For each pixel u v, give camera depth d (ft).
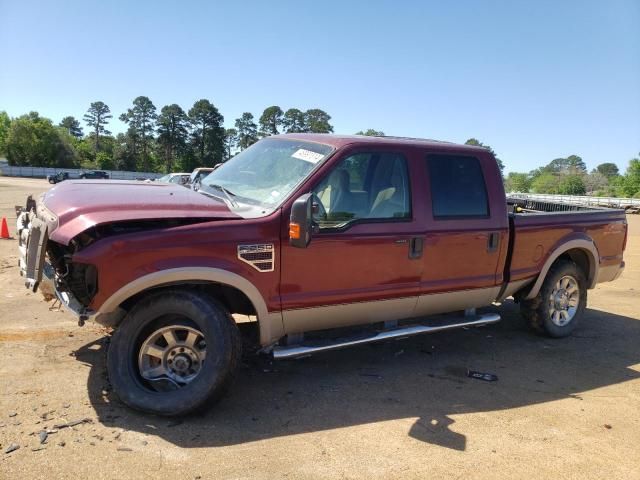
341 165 14.29
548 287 19.43
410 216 15.30
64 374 13.99
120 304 12.22
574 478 10.87
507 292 18.15
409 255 15.21
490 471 10.89
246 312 14.02
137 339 12.28
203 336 12.17
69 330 17.53
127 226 11.92
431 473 10.65
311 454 11.04
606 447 12.21
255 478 10.05
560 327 20.17
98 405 12.42
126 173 271.69
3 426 11.19
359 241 14.24
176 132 373.61
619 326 22.59
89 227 11.09
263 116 323.16
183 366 12.51
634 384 16.19
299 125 324.80
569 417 13.65
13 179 212.64
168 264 11.80
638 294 29.22
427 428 12.56
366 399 13.98
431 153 16.08
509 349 18.89
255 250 12.71
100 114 439.22
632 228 70.90
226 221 12.56
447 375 16.06
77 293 12.61
